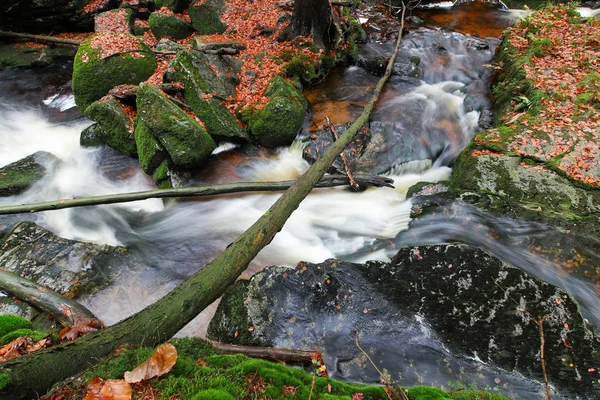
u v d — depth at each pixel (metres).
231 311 4.25
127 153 7.89
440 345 3.87
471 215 5.59
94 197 6.18
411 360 3.78
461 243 4.75
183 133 6.82
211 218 6.61
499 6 13.36
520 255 4.99
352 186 6.83
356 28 10.90
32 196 7.03
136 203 7.00
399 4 13.00
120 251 5.72
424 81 9.58
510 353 3.73
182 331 4.47
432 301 4.21
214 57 8.45
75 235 6.24
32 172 7.41
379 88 8.85
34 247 5.58
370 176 6.79
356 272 4.52
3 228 6.23
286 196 5.04
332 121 8.11
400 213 6.29
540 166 6.01
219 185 6.54
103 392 2.40
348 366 3.76
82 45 8.80
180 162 6.88
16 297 4.62
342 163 7.11
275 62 9.05
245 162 7.69
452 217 5.64
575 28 9.44
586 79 7.53
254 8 11.02
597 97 7.02
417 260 4.57
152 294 5.18
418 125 7.98
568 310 3.96
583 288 4.55
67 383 2.59
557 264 4.83
